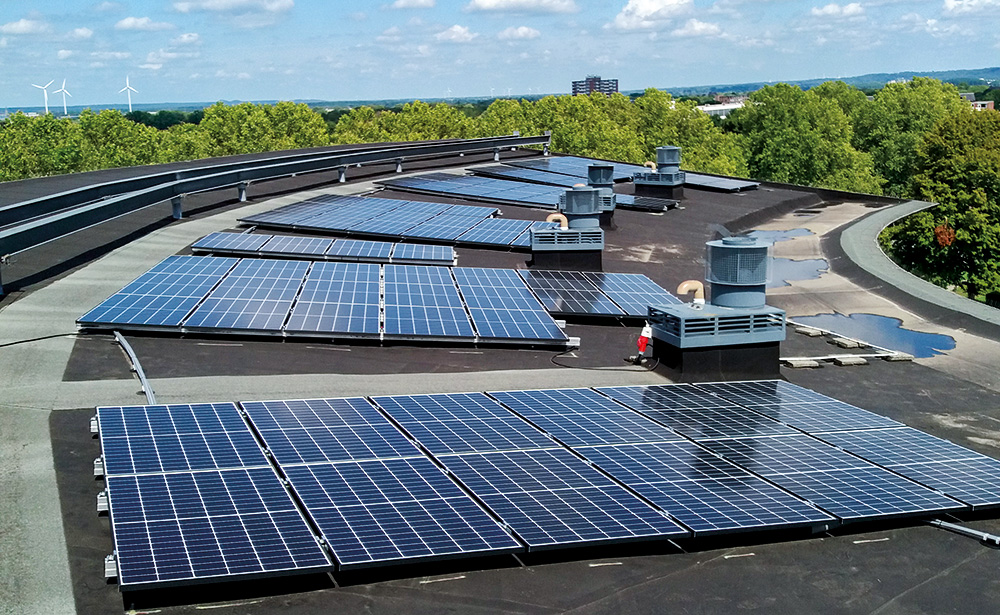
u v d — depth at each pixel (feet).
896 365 85.40
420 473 45.01
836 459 51.67
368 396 63.72
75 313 77.46
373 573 39.42
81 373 64.28
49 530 41.73
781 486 46.88
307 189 160.15
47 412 56.34
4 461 48.75
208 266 89.81
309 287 85.81
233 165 148.46
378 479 43.83
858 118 529.86
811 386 77.20
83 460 49.52
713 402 63.52
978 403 74.74
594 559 41.98
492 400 60.13
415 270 97.19
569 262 109.70
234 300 79.71
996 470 51.90
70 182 147.64
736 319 72.74
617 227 153.48
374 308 81.66
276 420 51.83
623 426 55.72
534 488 44.32
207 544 35.65
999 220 244.83
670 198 184.75
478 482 44.55
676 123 538.88
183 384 64.13
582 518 41.09
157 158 456.86
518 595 38.70
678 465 49.01
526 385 70.95
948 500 46.55
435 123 586.45
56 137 392.06
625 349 82.53
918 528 46.83
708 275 74.90
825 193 210.18
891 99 511.81
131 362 67.26
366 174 183.73
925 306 110.01
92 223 95.35
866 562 43.27
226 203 137.69
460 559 39.68
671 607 38.73
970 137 252.01
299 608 36.63
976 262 249.75
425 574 39.73
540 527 39.83
